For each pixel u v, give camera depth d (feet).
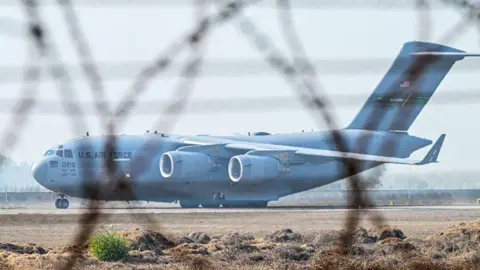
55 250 446.19
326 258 377.09
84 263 390.21
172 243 483.10
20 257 413.59
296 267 374.43
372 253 419.13
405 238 512.63
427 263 362.53
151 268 377.50
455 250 448.65
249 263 403.13
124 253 414.62
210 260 412.77
